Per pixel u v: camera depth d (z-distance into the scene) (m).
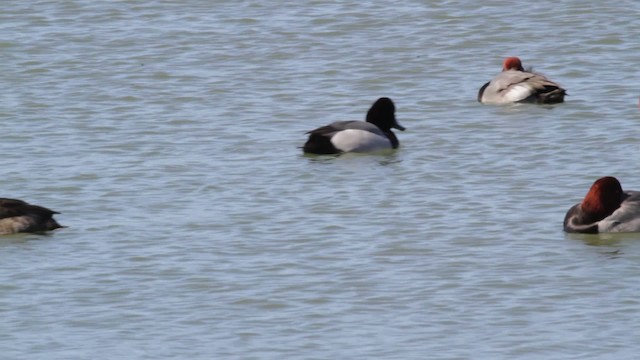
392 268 20.55
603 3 40.19
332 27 38.81
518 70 32.81
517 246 21.44
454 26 38.72
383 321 18.53
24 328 18.48
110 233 22.41
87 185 25.31
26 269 20.70
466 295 19.41
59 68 35.28
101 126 29.84
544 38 37.41
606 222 21.78
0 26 39.47
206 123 30.05
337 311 18.89
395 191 24.62
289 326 18.41
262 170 26.23
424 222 22.72
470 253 21.16
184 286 19.92
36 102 32.06
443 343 17.72
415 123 30.02
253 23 39.38
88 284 20.08
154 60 35.88
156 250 21.50
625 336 17.84
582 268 20.39
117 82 33.84
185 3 41.75
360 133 27.45
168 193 24.73
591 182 24.88
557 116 30.06
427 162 26.70
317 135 27.41
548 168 25.94
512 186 24.75
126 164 26.72
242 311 18.97
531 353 17.36
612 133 28.38
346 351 17.48
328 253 21.25
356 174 25.88
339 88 33.16
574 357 17.20
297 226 22.64
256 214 23.36
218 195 24.59
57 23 39.75
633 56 35.38
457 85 33.44
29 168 26.50
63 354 17.55
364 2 41.28
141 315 18.89
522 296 19.33
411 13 40.00
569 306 18.94
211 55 36.31
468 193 24.39
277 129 29.58
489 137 28.48
